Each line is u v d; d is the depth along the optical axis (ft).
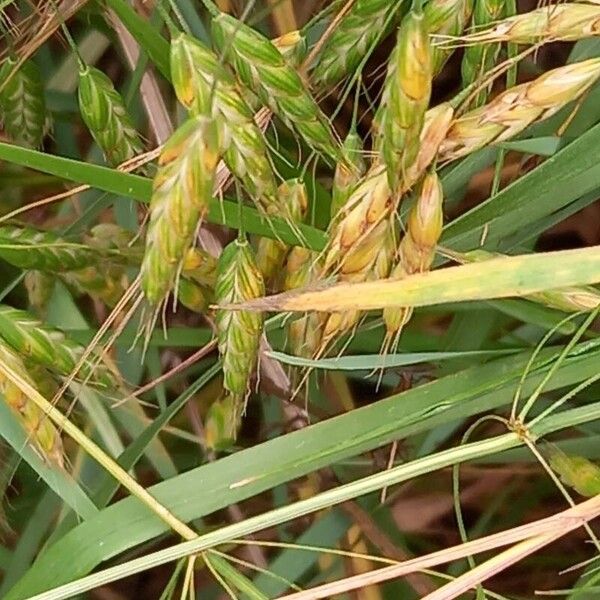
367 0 0.69
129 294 0.69
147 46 0.72
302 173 0.72
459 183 0.77
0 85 0.74
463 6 0.68
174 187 0.64
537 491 0.86
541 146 0.74
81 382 0.75
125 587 0.88
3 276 0.85
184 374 0.86
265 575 0.80
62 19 0.70
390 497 0.83
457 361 0.79
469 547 0.66
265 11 0.80
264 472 0.72
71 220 0.84
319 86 0.72
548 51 0.86
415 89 0.63
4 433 0.72
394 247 0.68
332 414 0.82
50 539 0.78
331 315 0.70
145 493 0.70
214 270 0.73
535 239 0.83
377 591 0.81
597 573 0.75
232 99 0.64
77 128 0.89
